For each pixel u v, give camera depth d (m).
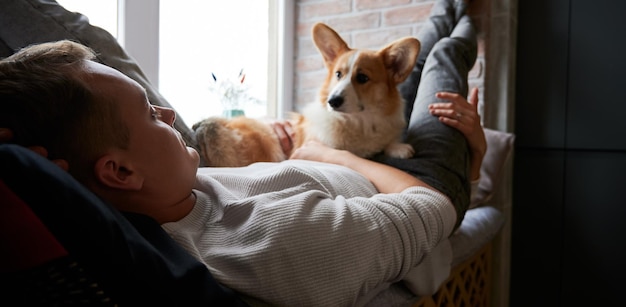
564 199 1.98
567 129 1.96
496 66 1.98
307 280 0.55
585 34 1.91
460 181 1.21
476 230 1.51
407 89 1.73
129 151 0.54
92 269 0.39
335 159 1.19
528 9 2.03
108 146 0.53
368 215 0.67
